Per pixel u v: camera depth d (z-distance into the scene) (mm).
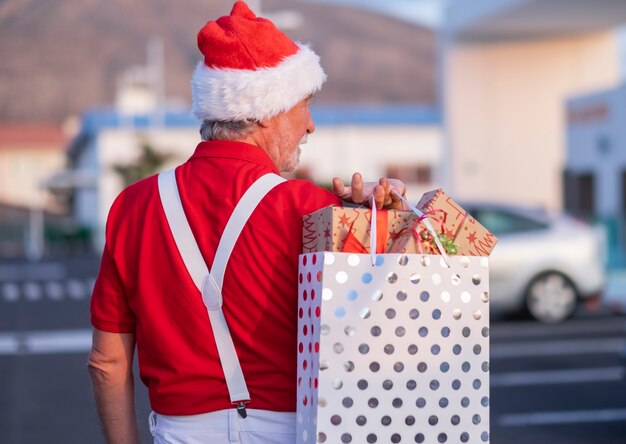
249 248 2158
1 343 11359
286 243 2162
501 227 12664
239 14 2301
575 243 12688
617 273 19938
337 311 2012
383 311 2031
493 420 7078
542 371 9117
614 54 30984
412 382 2049
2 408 7523
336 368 2010
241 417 2172
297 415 2129
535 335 11555
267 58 2232
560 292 12664
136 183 2363
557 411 7359
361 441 2020
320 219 2102
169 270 2203
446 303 2072
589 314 13914
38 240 43562
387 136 45531
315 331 2027
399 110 45531
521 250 12531
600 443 6355
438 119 45500
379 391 2029
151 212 2250
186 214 2219
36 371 9266
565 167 26812
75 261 34562
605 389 8211
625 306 14086
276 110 2252
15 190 94938
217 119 2268
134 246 2252
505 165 31109
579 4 26828
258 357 2172
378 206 2215
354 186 2240
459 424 2082
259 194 2189
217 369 2174
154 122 43969
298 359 2135
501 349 10523
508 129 31156
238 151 2260
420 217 2092
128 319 2320
